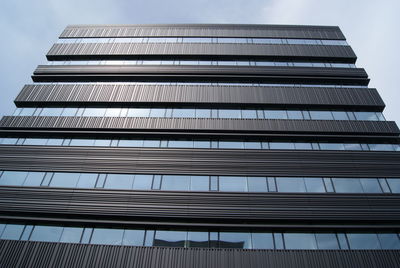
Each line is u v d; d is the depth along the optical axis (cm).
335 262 1488
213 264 1469
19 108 2361
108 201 1742
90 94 2452
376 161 1992
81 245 1546
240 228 1661
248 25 3272
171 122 2241
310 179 1881
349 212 1712
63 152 2025
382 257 1515
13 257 1496
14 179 1875
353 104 2394
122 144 2114
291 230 1661
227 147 2098
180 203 1731
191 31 3191
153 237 1619
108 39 3102
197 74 2708
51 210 1708
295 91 2509
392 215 1708
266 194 1783
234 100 2414
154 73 2708
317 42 3070
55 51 2916
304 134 2183
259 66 2772
